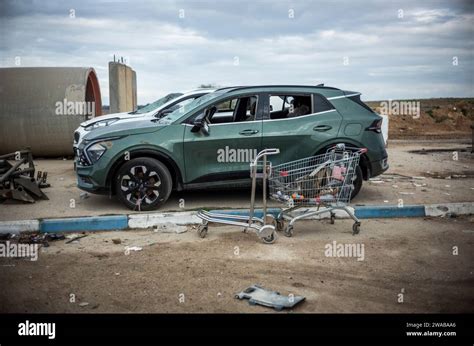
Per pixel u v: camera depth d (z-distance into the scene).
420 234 7.30
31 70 17.08
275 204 8.77
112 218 7.59
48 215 8.11
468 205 8.50
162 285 5.38
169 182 8.40
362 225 7.80
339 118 8.82
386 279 5.57
